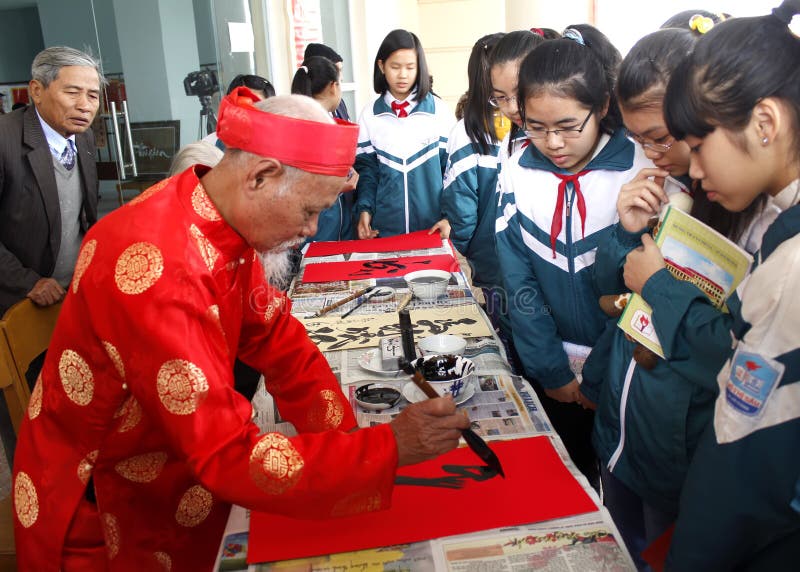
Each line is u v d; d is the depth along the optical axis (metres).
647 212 1.33
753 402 0.79
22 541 1.12
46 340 1.77
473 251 2.81
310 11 5.57
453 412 0.98
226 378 1.00
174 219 1.00
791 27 0.82
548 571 0.94
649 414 1.25
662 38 1.19
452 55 8.20
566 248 1.63
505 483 1.14
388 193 3.26
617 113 1.52
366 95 6.77
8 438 2.10
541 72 1.40
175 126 3.92
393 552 1.00
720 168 0.88
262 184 0.98
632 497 1.49
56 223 2.46
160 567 1.19
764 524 0.82
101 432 1.07
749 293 0.82
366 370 1.58
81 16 3.21
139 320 0.93
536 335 1.70
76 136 2.59
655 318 1.17
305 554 1.00
